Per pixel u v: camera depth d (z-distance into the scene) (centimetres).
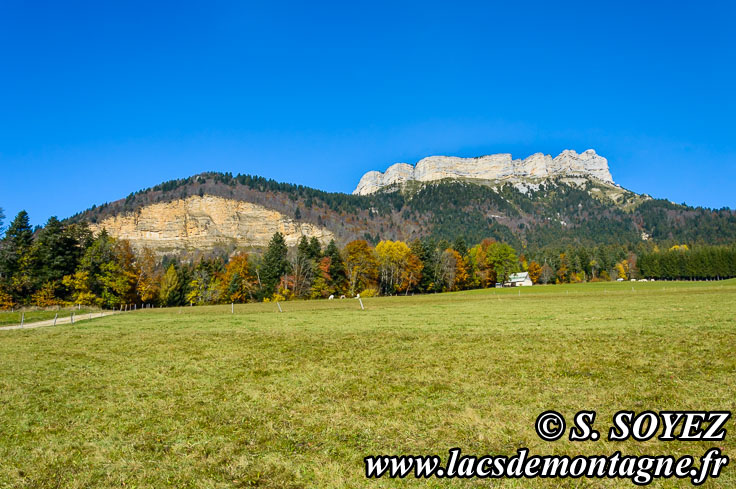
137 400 1076
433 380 1177
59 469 691
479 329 2203
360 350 1709
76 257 6612
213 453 740
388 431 816
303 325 2778
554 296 6106
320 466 675
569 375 1159
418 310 3825
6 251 6006
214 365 1498
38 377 1352
